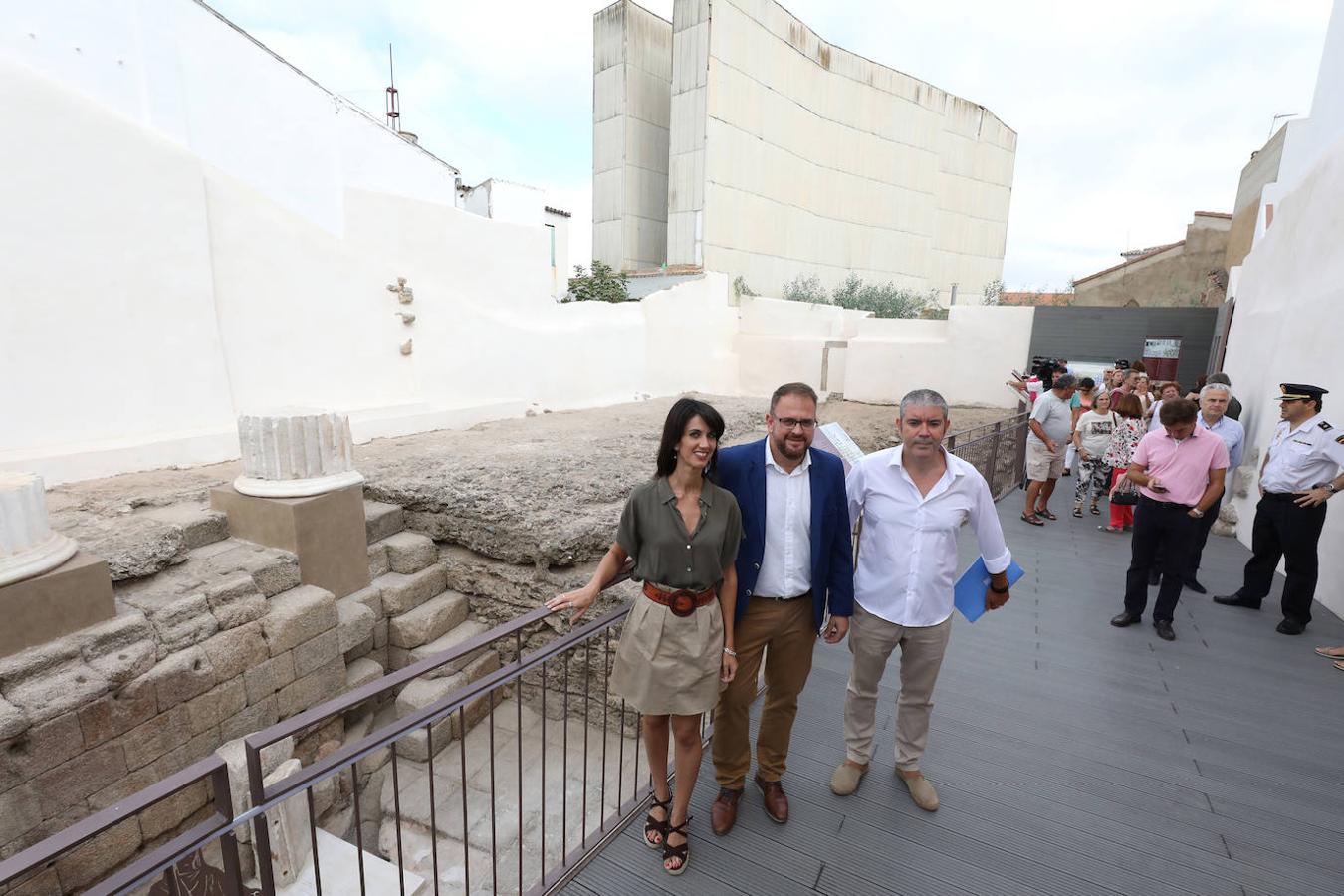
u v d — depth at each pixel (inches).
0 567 126.1
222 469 252.5
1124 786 121.3
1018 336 530.6
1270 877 100.3
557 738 187.0
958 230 1202.0
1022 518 308.5
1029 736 137.3
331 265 329.1
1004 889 98.2
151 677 141.0
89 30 236.7
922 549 103.8
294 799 145.2
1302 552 180.2
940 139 1125.1
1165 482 177.5
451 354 395.9
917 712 113.3
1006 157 1272.1
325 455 191.9
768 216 872.9
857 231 1019.3
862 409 549.6
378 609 199.6
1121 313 494.6
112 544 159.9
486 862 145.0
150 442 244.1
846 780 118.0
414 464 259.1
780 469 99.9
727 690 103.5
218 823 62.9
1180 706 148.9
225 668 155.3
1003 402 542.6
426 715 79.0
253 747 63.6
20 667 125.8
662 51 938.1
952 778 123.8
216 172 280.1
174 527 173.3
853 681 115.0
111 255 242.4
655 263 968.3
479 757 180.2
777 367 674.2
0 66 211.9
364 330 348.2
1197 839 108.3
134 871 57.6
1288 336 248.1
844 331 660.7
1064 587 221.6
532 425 392.2
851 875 100.7
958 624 192.5
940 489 102.7
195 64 271.3
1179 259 697.6
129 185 246.5
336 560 192.2
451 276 399.5
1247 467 276.5
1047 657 172.1
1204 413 232.8
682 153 798.5
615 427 387.5
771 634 102.3
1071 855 104.7
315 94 319.3
